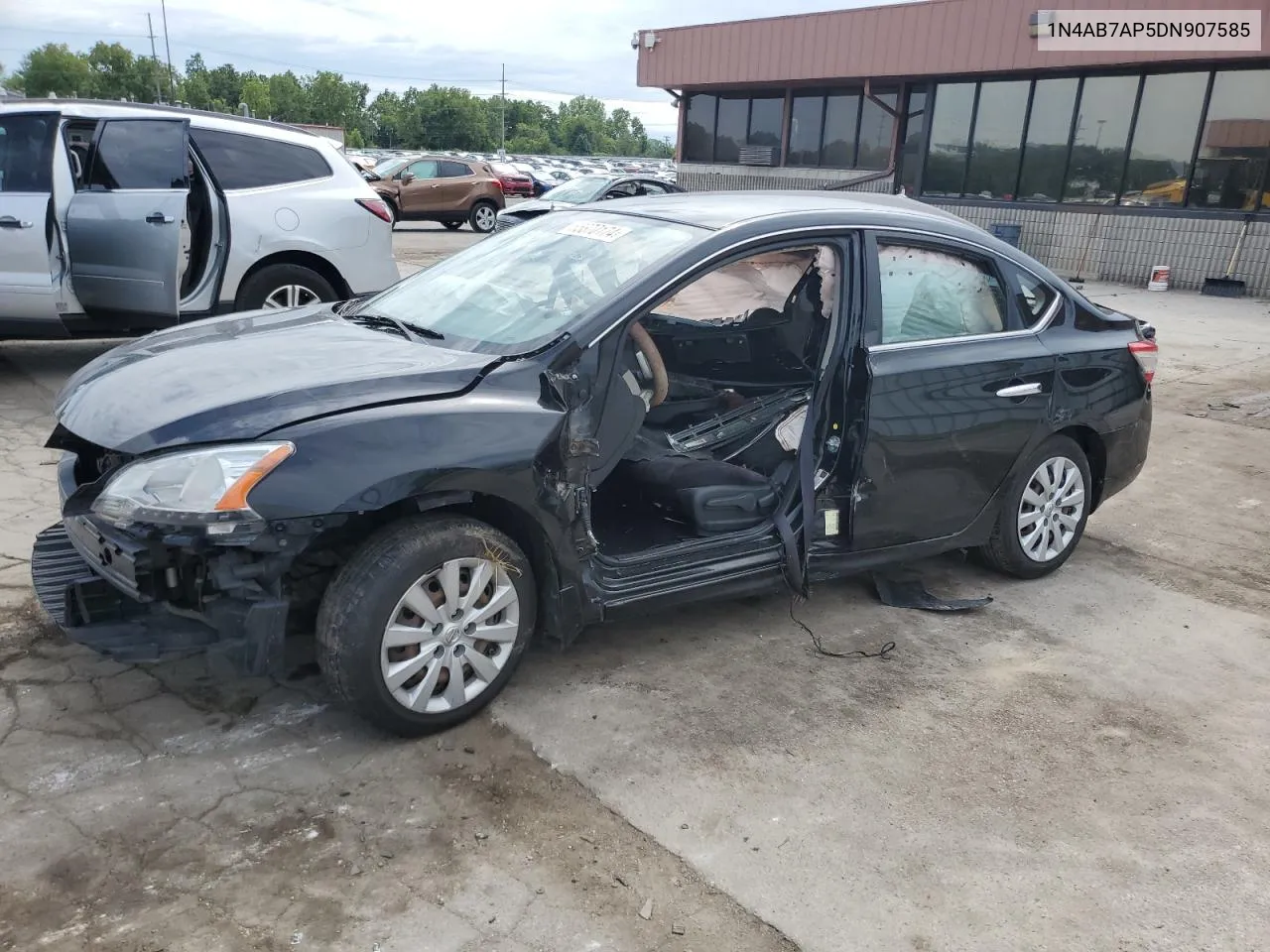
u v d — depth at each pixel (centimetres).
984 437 403
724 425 424
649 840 266
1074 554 491
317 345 335
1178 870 266
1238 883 262
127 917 230
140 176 610
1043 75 1605
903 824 278
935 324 393
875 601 426
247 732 303
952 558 479
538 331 324
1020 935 240
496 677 313
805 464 367
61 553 315
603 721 320
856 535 379
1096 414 441
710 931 236
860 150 1939
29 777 276
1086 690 359
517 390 303
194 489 261
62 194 613
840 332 366
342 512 266
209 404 281
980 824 280
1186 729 336
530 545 318
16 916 228
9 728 297
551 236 397
